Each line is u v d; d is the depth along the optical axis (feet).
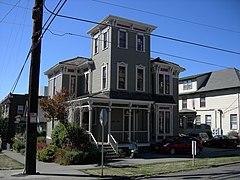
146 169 52.37
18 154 92.48
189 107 142.10
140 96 86.69
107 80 83.76
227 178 42.19
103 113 47.11
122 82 84.99
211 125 129.39
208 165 56.85
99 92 86.84
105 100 77.97
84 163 61.11
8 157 81.10
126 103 82.28
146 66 90.63
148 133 85.30
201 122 134.51
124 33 87.71
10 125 155.33
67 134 68.59
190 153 82.02
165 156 74.59
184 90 145.69
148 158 70.23
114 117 86.53
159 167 54.80
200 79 139.33
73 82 99.19
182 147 80.94
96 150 66.13
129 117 82.58
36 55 49.65
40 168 54.29
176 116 99.60
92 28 93.15
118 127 86.84
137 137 86.63
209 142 109.81
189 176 44.80
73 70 99.55
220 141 104.99
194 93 138.41
